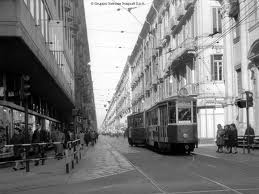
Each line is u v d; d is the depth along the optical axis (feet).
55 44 98.43
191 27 154.40
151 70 235.20
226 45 125.70
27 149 59.31
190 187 39.55
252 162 65.67
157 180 46.26
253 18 108.78
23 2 57.06
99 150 122.52
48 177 52.34
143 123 130.62
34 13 71.05
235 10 118.73
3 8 54.19
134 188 40.52
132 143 151.02
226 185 40.11
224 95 136.46
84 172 57.88
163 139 93.25
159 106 96.37
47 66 76.23
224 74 127.95
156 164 67.97
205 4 142.82
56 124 153.38
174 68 176.04
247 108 85.10
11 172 58.34
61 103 142.31
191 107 88.33
